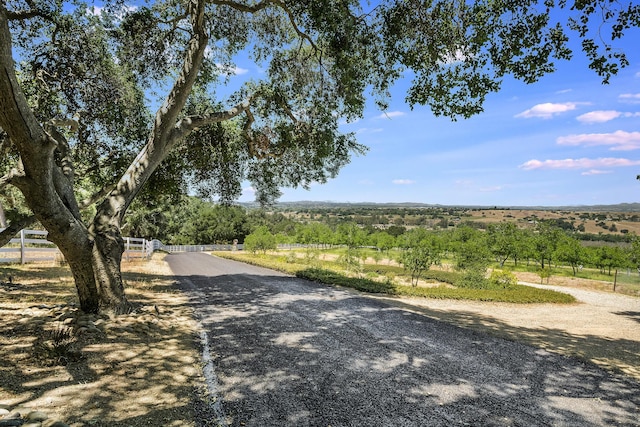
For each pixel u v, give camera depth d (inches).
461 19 272.1
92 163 427.5
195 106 433.7
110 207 271.4
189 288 457.7
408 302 437.7
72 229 233.8
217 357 196.9
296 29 338.0
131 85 398.9
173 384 156.5
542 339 285.4
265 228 1606.8
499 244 1269.7
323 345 227.5
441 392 163.5
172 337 228.5
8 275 395.9
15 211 695.1
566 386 179.8
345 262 933.2
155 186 444.1
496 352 232.1
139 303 321.4
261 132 438.0
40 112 344.8
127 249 786.2
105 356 180.9
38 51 348.2
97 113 384.5
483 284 652.1
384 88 348.2
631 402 163.9
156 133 290.0
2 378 143.5
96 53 357.1
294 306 357.7
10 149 296.2
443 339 256.5
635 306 595.8
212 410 135.3
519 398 161.6
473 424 134.9
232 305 352.5
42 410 123.0
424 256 652.7
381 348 226.8
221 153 458.3
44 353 172.4
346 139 436.1
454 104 303.4
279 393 153.8
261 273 701.9
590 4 224.7
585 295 693.9
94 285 251.8
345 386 164.9
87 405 130.2
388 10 295.9
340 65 316.5
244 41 425.7
